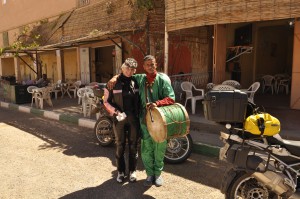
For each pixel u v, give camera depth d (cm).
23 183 483
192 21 768
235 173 349
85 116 961
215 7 719
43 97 1188
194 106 838
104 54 1703
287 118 749
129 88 453
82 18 1376
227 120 343
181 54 1220
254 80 1327
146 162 461
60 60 1920
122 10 1115
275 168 337
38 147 684
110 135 657
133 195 431
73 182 482
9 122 1005
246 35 1266
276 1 631
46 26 1720
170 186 458
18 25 2275
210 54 1197
